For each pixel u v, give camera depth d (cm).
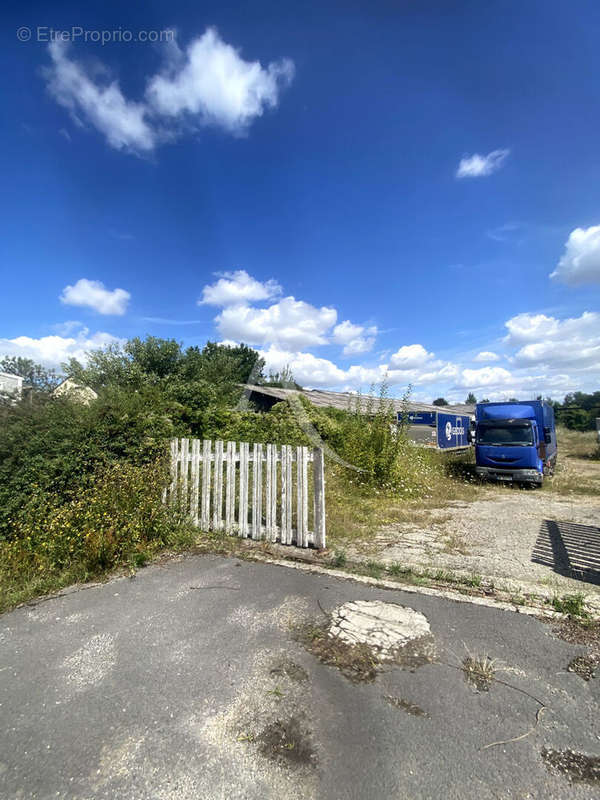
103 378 1872
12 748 203
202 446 598
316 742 203
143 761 194
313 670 262
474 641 296
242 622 325
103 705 233
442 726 214
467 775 184
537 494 1104
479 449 1324
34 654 288
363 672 260
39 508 505
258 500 538
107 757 197
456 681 251
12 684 255
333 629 312
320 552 491
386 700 234
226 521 555
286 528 518
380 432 984
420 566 450
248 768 189
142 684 251
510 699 235
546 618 329
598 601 354
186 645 293
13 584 411
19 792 178
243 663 271
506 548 543
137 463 577
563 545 558
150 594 381
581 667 265
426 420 2064
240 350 3416
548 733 209
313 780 182
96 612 349
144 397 771
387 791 176
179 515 555
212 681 253
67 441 552
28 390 672
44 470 534
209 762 193
